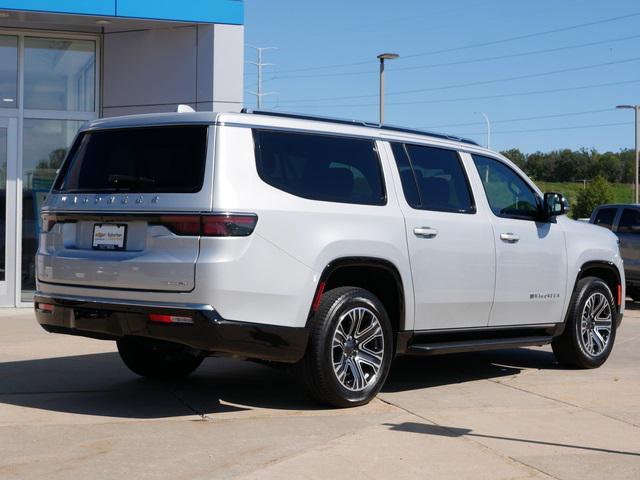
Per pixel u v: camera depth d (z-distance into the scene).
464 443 5.60
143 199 5.96
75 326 6.21
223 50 12.53
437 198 7.22
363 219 6.52
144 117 6.32
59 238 6.46
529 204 8.10
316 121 6.57
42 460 5.00
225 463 5.02
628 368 8.70
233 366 8.20
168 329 5.73
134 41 12.84
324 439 5.59
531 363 8.91
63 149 12.99
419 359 8.95
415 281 6.87
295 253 6.03
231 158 5.91
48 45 12.88
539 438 5.80
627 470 5.12
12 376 7.46
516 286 7.75
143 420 6.00
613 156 99.12
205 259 5.67
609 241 8.90
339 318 6.27
